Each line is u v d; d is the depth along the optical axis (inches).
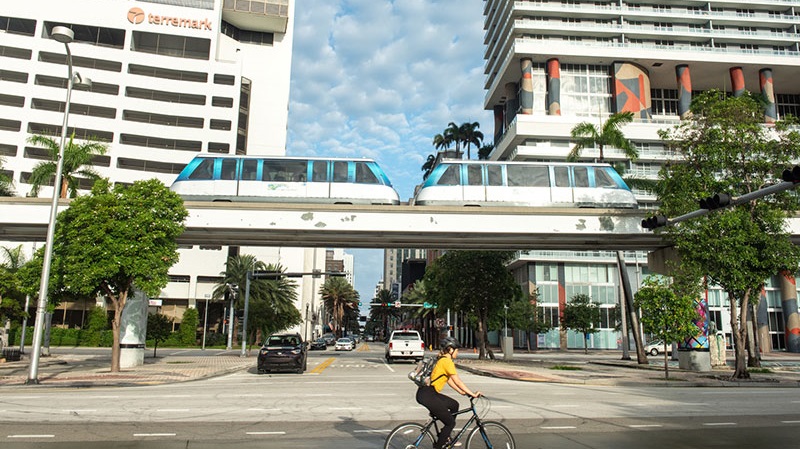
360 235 1031.0
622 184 1071.6
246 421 399.9
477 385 729.0
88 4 2691.9
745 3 3024.1
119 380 723.4
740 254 808.3
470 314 1437.0
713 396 607.8
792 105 3321.9
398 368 1082.7
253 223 973.8
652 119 2979.8
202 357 1445.6
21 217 971.9
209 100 2741.1
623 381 770.8
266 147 3024.1
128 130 2603.3
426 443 254.1
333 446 311.7
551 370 1014.4
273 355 897.5
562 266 2559.1
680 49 2962.6
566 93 2952.8
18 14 2600.9
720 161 868.6
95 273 784.3
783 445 319.9
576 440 332.8
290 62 3161.9
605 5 3083.2
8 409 458.9
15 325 2185.0
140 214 828.6
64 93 2549.2
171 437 336.2
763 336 2346.2
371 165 1034.1
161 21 2768.2
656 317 834.2
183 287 2586.1
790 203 893.8
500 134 3565.5
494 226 1002.1
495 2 3538.4
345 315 4404.5
